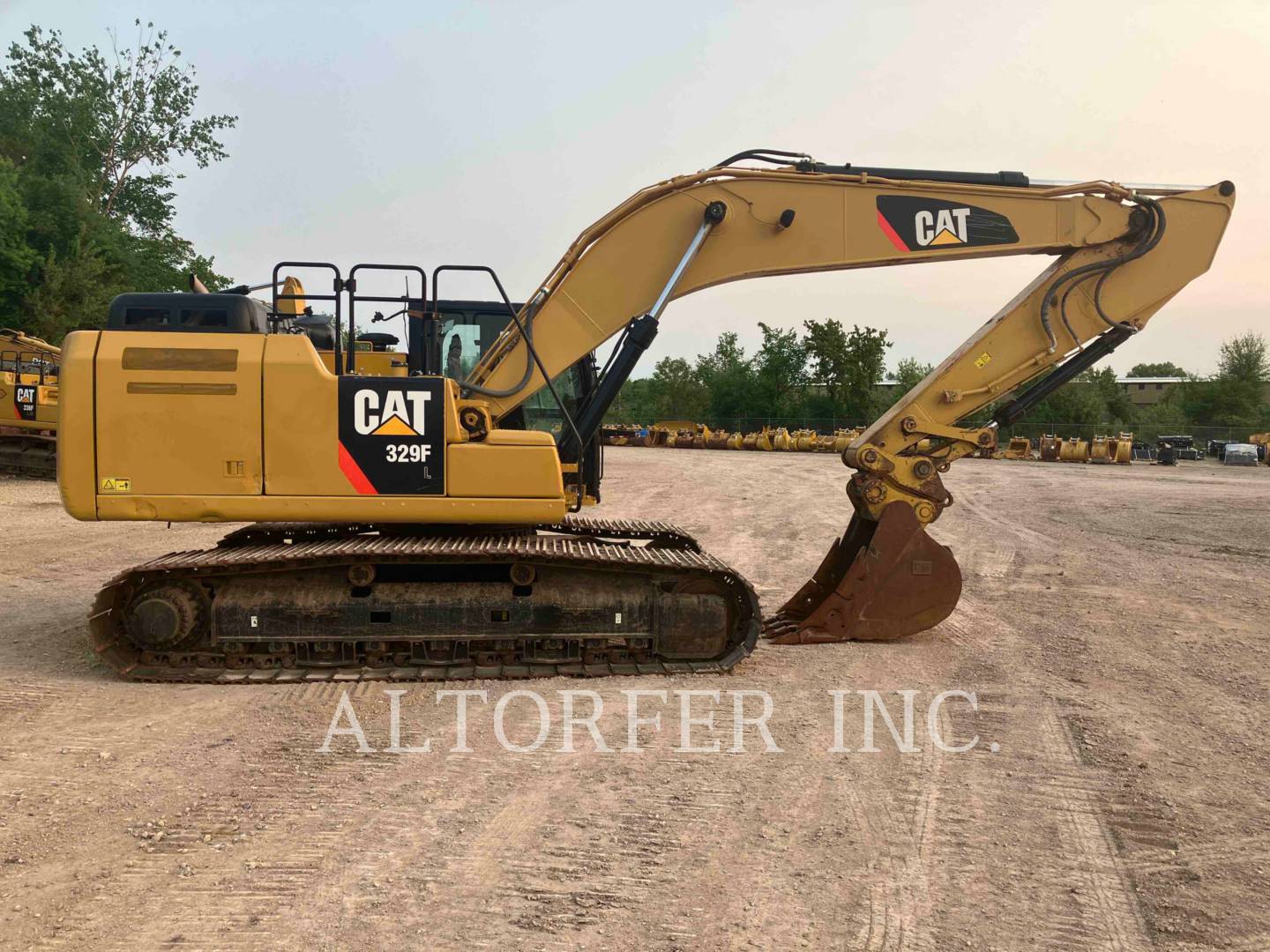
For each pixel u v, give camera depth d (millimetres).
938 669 6410
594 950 2963
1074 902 3316
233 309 6055
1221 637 7492
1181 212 7145
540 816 3963
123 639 6113
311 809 4004
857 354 66125
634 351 6797
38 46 46438
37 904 3191
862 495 7164
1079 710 5527
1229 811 4105
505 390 6660
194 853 3582
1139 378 97375
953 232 6965
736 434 50438
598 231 6781
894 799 4207
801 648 6949
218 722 5117
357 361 7535
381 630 6035
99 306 35250
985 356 7164
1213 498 20391
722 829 3877
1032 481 25422
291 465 5805
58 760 4535
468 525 6461
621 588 6230
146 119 48531
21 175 38281
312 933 3039
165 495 5734
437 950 2947
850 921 3168
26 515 14578
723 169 6832
